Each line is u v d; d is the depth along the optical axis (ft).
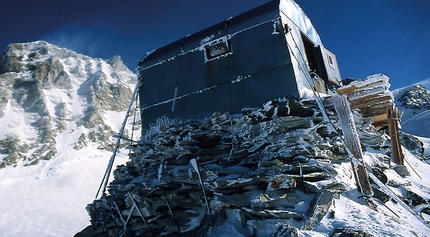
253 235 19.54
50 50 563.48
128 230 26.32
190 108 33.88
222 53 33.65
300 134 24.41
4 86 415.64
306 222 18.66
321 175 23.12
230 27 33.81
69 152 292.40
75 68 517.55
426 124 251.39
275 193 21.34
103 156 277.44
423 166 48.78
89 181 218.38
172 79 36.11
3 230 132.67
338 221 19.08
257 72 31.14
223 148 27.81
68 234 130.21
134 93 37.29
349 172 27.07
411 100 372.79
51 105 401.49
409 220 21.79
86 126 355.77
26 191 194.90
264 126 26.16
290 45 31.04
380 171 29.27
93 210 30.99
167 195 25.55
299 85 29.37
